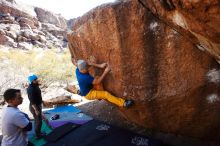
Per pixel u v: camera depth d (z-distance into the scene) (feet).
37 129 17.53
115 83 15.16
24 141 13.09
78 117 21.95
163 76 13.03
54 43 113.39
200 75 11.92
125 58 13.98
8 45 87.45
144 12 12.32
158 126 15.94
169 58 12.46
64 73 42.96
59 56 64.23
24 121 12.47
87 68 15.62
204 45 10.03
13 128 12.50
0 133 18.88
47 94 29.04
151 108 14.56
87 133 17.92
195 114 13.30
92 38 15.64
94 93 15.92
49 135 18.07
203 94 12.41
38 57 61.31
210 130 13.98
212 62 11.44
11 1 115.14
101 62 15.72
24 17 113.39
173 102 13.38
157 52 12.71
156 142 15.57
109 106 23.54
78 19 16.97
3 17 103.81
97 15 14.52
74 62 19.61
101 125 18.97
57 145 16.66
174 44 12.03
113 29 13.84
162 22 11.85
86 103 26.45
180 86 12.64
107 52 14.94
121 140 16.31
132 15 12.77
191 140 15.52
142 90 14.02
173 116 14.24
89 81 15.67
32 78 16.81
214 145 14.71
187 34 10.14
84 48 16.81
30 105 17.63
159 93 13.47
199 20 7.54
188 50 11.77
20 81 35.55
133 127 18.58
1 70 38.37
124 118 20.30
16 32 98.02
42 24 127.34
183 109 13.46
